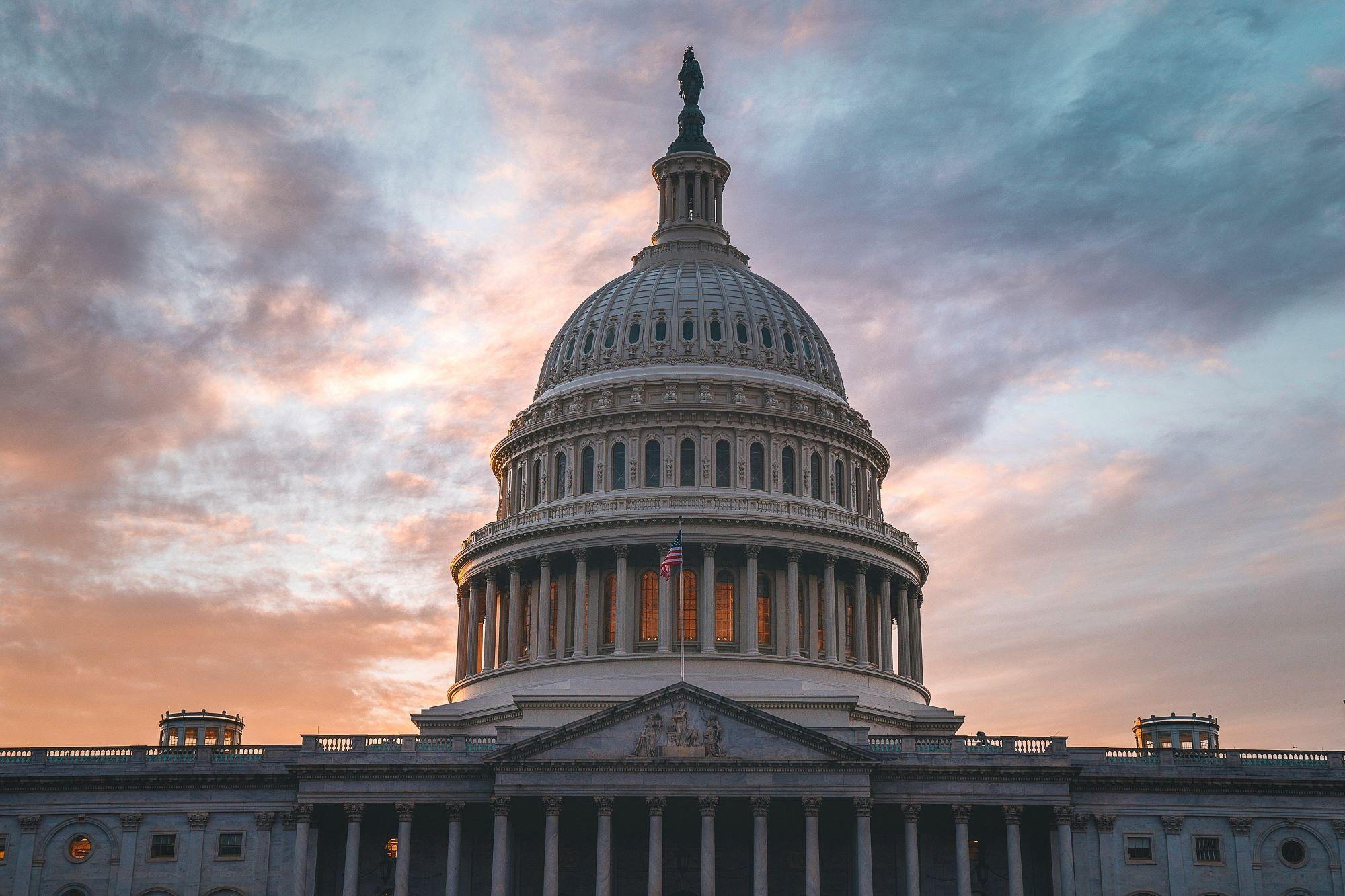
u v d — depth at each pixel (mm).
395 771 106938
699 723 104562
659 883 101875
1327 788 108125
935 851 108250
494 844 104688
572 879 108500
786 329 141750
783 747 103938
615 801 104188
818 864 102062
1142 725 137125
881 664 132500
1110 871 107062
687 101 156625
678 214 150875
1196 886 106875
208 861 108000
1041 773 105625
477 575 135875
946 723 122625
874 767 104750
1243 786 108062
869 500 140625
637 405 133500
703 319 139000
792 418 134625
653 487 132625
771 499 130875
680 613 124312
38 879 107812
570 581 131000
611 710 104312
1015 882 104062
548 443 137000
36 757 110188
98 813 108875
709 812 102812
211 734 131125
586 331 142375
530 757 104188
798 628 127875
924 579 143000
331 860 109062
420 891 108375
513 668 129250
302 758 107438
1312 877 107062
